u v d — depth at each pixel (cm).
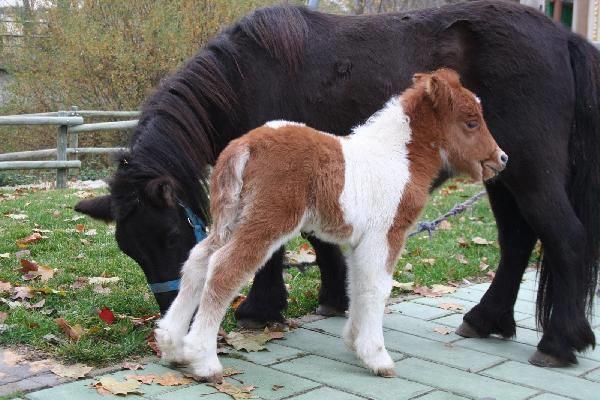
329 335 416
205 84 379
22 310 405
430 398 321
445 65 400
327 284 455
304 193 314
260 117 391
